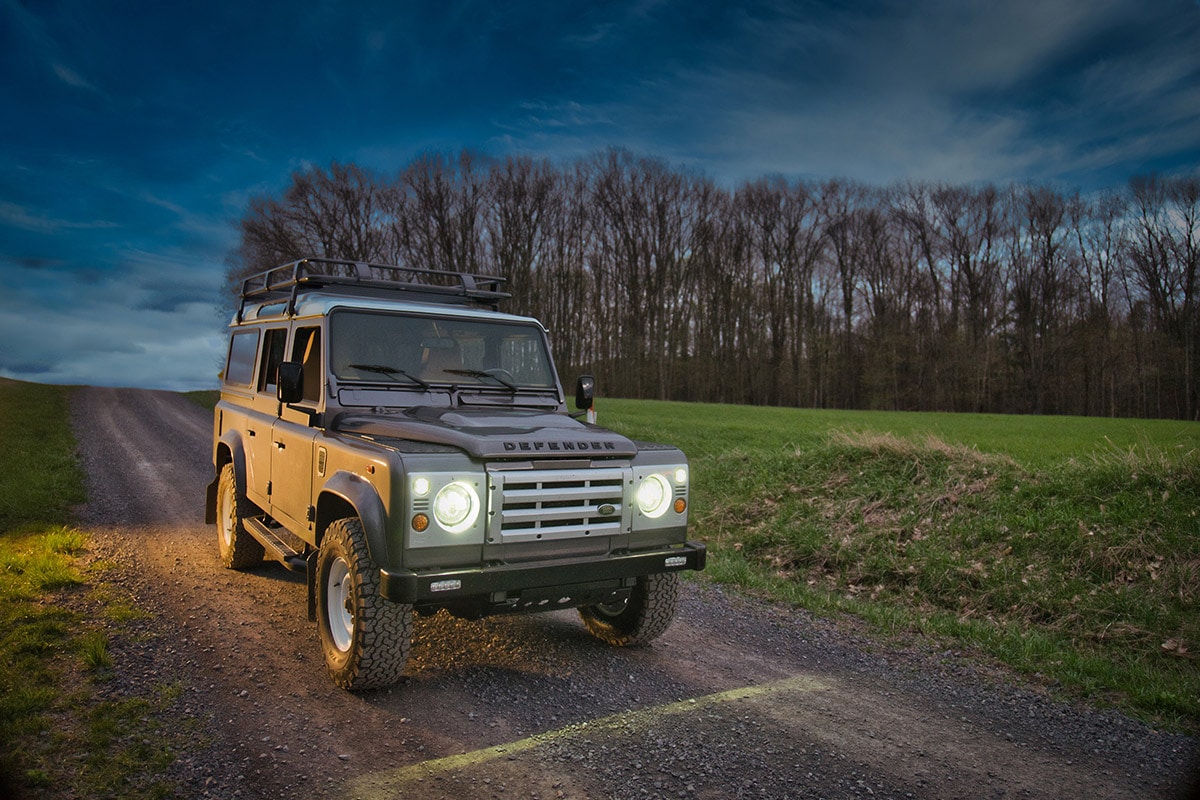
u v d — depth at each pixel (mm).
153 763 3627
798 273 67250
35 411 24062
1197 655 5961
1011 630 6430
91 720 4047
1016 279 61281
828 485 11469
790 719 4484
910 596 7844
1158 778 3924
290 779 3549
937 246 64625
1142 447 11008
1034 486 9641
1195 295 52938
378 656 4402
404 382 5504
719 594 7496
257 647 5344
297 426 5715
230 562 7305
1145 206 55344
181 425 23406
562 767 3758
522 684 4863
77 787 3379
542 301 64438
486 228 63969
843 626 6551
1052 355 57844
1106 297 57875
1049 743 4312
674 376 66000
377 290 6422
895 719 4566
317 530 5047
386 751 3869
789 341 66312
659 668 5273
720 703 4680
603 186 66500
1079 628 6695
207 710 4262
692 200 67625
